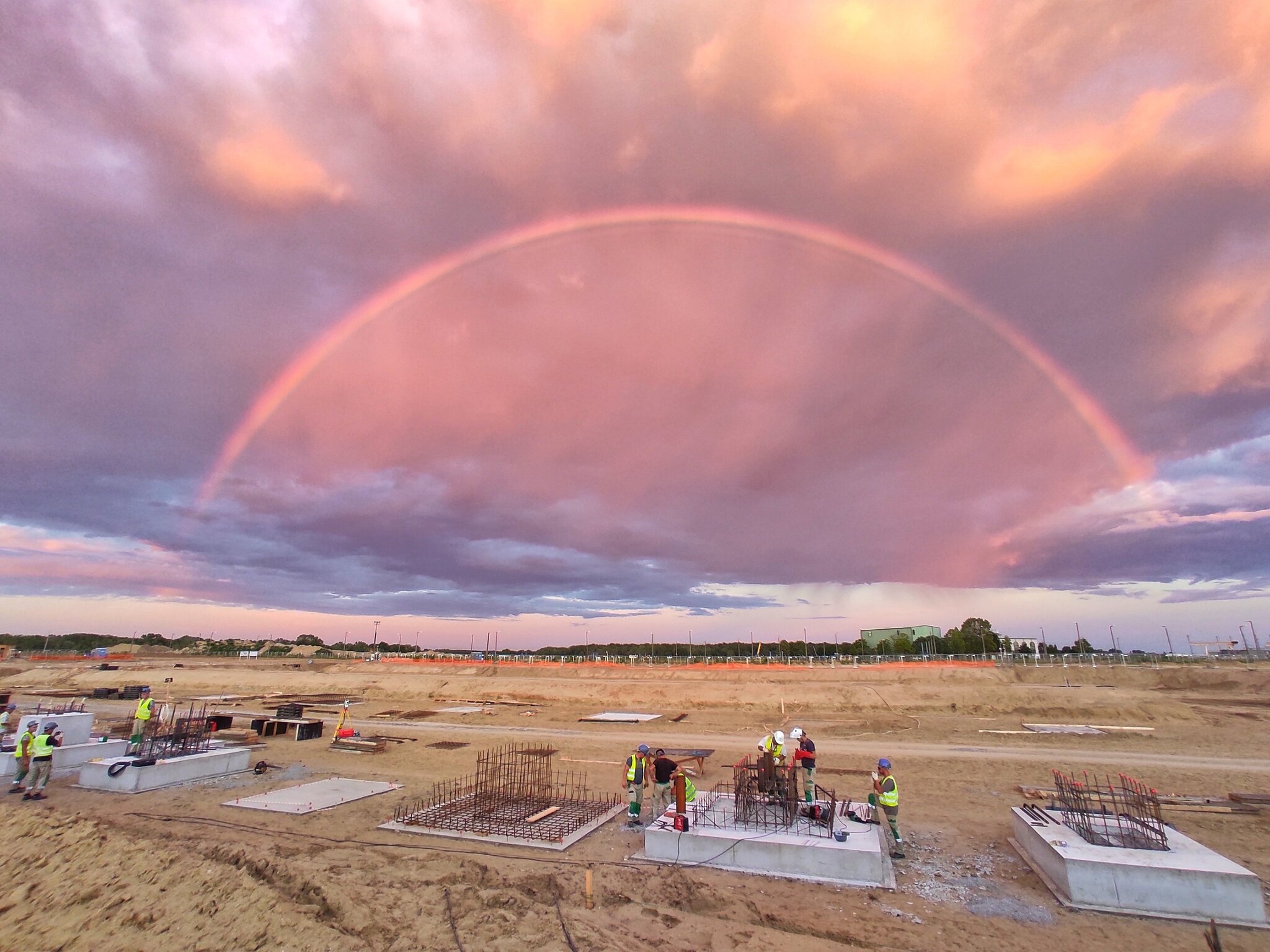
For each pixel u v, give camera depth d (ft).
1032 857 51.67
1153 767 88.63
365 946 33.19
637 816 59.67
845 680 195.21
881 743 110.01
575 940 35.19
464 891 41.06
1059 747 105.50
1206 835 59.26
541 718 147.33
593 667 241.14
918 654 300.20
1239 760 93.09
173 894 38.68
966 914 42.65
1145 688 184.85
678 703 170.71
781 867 49.16
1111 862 43.75
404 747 107.96
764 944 37.06
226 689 221.87
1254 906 40.81
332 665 294.46
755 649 331.36
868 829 53.11
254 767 85.05
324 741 112.37
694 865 50.37
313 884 40.57
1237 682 184.24
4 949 35.53
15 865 45.80
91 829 49.57
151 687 227.40
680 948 36.29
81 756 87.71
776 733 60.23
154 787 75.05
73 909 38.83
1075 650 315.78
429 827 58.85
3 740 93.81
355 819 63.16
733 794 65.98
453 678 213.66
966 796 73.77
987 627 347.97
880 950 38.01
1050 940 38.93
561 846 53.67
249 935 33.91
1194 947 37.76
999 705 152.05
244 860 44.96
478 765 83.97
